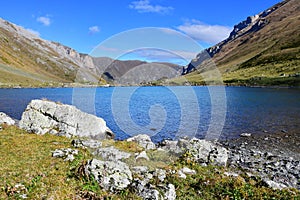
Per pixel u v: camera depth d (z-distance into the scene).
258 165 21.59
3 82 142.00
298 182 18.08
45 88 134.88
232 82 134.38
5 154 16.80
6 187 12.65
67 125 23.06
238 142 30.09
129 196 12.45
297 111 51.53
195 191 13.87
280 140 31.19
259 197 13.45
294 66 139.38
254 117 45.41
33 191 12.48
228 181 15.10
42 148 18.52
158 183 13.73
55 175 14.05
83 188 12.91
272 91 91.75
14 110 52.94
